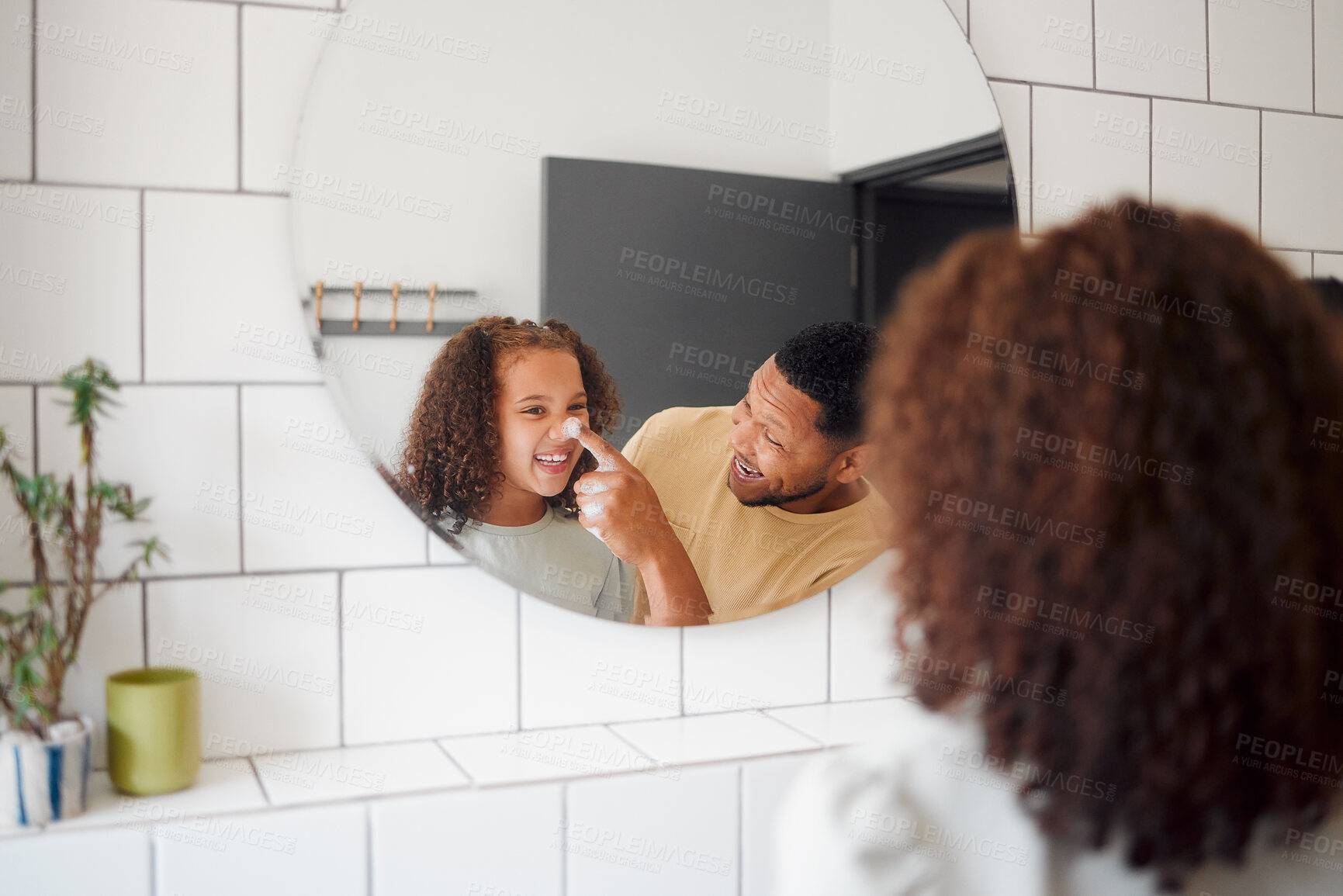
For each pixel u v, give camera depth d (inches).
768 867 37.0
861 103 41.0
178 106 34.8
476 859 33.9
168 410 35.0
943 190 42.2
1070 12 45.3
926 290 15.2
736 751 37.1
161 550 33.4
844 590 42.8
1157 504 12.7
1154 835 13.5
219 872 31.5
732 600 39.9
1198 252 13.4
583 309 37.5
